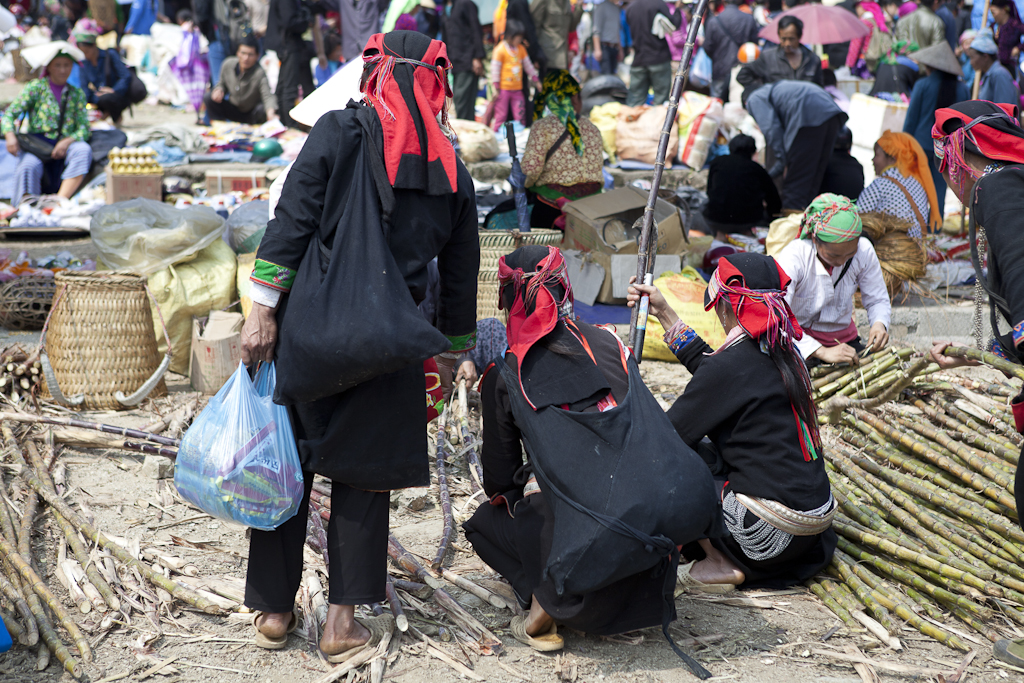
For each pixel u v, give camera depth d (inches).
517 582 116.5
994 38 431.2
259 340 101.7
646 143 415.2
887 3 599.2
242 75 488.7
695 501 102.1
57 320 182.1
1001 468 145.7
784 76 417.7
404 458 103.7
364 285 96.3
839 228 164.6
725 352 123.2
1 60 581.3
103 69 479.8
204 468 101.2
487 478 118.0
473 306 114.6
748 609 127.1
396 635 114.5
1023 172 105.0
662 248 261.7
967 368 221.9
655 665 111.7
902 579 130.3
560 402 107.7
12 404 175.2
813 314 175.6
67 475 152.4
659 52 493.7
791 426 122.2
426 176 101.6
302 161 99.0
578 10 502.9
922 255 249.3
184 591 118.9
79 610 115.7
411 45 103.0
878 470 156.5
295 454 103.4
